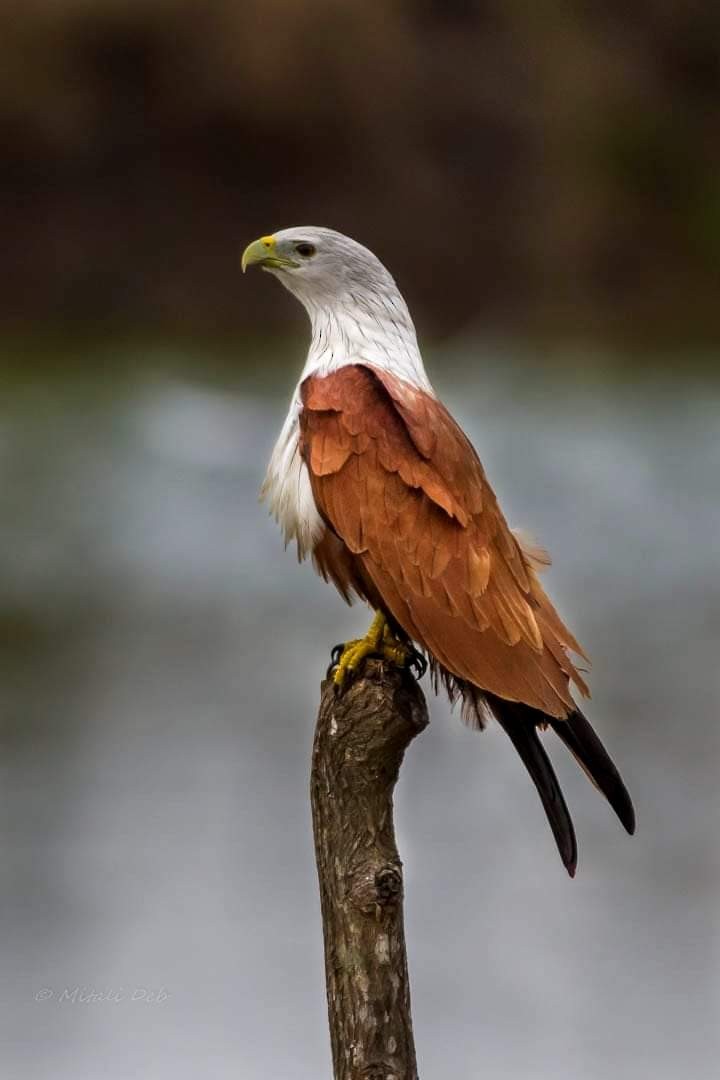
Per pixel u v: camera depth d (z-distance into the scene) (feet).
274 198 102.78
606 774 19.24
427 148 106.11
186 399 75.10
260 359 86.22
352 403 21.56
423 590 20.63
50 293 98.12
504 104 108.06
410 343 23.32
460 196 105.70
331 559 21.72
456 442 21.59
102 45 100.22
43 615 52.24
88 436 69.46
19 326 95.71
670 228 107.55
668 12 114.32
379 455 21.12
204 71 101.45
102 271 99.09
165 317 97.66
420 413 21.57
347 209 103.65
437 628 20.51
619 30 115.14
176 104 101.30
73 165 100.17
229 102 101.65
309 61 103.14
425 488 20.88
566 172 107.86
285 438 22.16
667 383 81.30
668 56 112.88
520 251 105.19
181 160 101.71
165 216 100.68
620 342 94.12
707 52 112.57
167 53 100.99
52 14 99.04
